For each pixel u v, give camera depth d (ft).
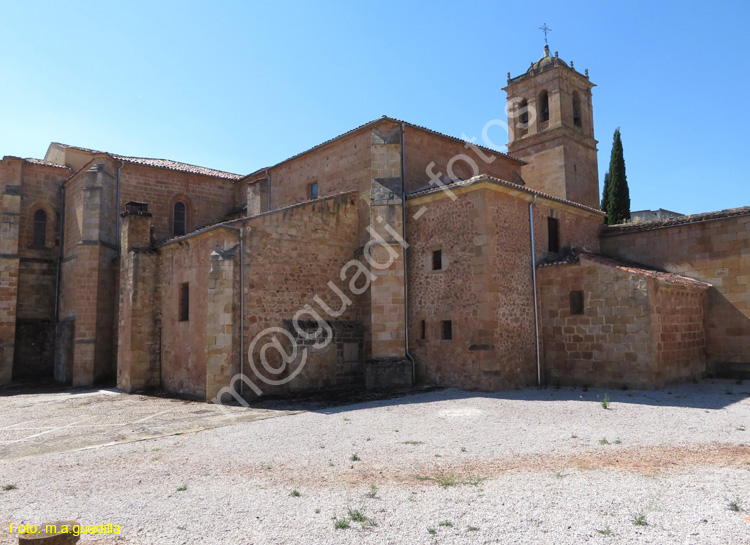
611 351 50.52
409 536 16.88
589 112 98.94
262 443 31.76
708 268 58.59
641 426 33.40
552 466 24.77
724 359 56.44
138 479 24.71
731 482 21.36
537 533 16.76
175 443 32.78
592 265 52.47
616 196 119.03
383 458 27.30
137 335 63.98
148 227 69.41
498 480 22.70
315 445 30.73
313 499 20.95
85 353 75.15
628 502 19.33
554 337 54.85
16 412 50.67
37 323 86.94
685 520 17.47
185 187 91.35
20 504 21.42
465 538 16.56
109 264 79.71
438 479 23.15
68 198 89.40
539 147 93.86
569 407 40.68
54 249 90.43
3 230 82.99
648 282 48.60
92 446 32.60
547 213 59.72
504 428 33.91
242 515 19.34
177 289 61.67
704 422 34.22
